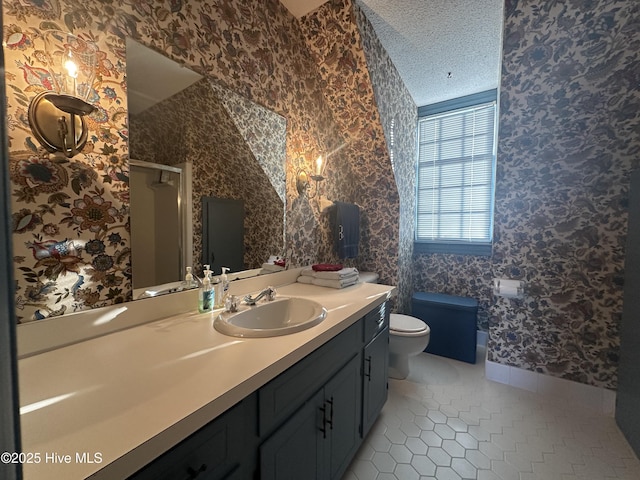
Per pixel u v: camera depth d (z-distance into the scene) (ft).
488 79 8.22
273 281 5.71
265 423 2.57
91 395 2.03
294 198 6.28
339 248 7.64
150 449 1.64
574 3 5.66
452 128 9.67
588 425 5.45
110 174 3.20
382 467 4.50
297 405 3.01
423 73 7.95
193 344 2.92
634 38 5.26
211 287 4.02
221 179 4.63
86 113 2.85
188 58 3.98
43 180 2.70
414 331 6.71
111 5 3.13
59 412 1.84
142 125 3.50
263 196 5.48
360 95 6.72
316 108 6.81
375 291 5.48
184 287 4.04
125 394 2.05
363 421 4.64
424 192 10.27
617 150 5.55
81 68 2.91
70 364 2.49
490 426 5.43
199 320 3.65
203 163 4.31
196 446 1.97
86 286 3.04
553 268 6.24
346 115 7.32
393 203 8.68
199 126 4.21
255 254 5.37
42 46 2.65
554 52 5.94
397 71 7.82
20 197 2.58
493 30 6.31
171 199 3.87
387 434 5.21
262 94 5.27
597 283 5.84
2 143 1.03
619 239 5.60
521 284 6.53
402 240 9.03
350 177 8.61
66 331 2.86
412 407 5.99
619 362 5.44
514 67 6.36
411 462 4.61
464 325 8.06
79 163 2.94
